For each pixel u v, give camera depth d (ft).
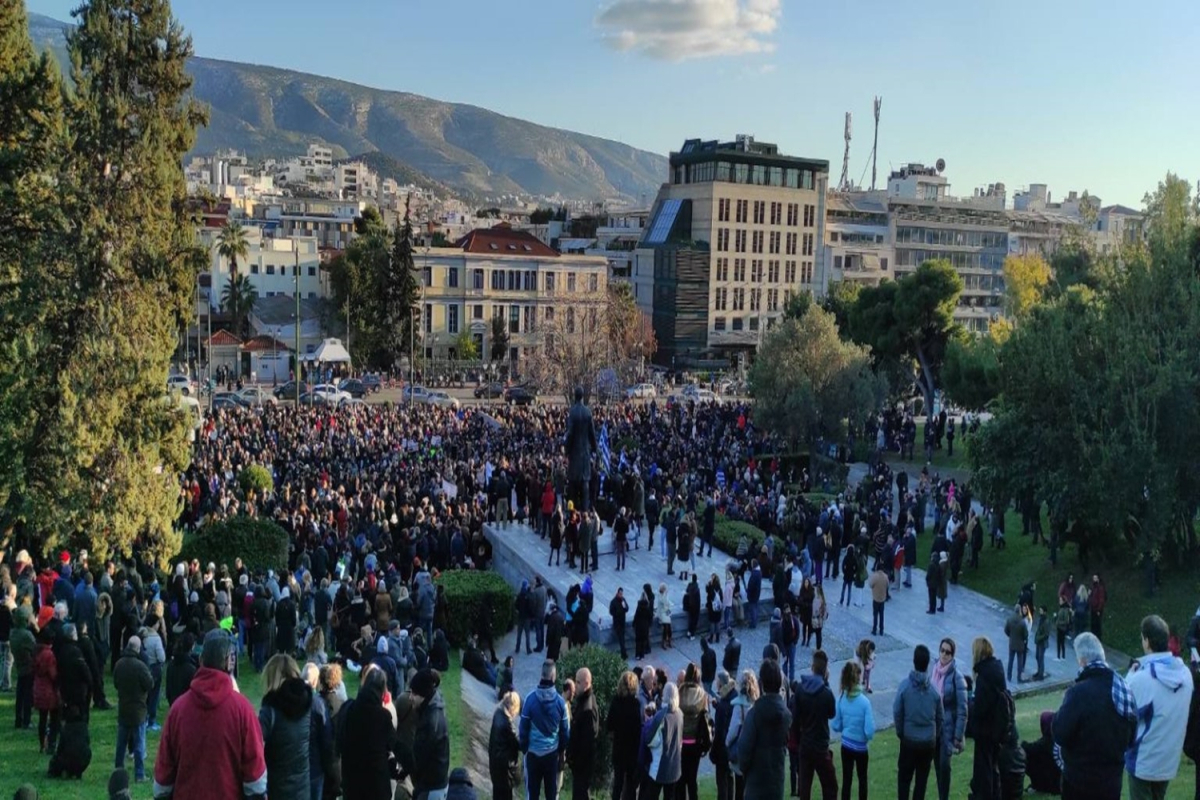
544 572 88.99
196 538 84.84
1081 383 86.94
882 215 374.63
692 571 90.94
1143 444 79.15
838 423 147.33
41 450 74.84
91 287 78.02
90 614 55.67
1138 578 86.89
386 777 28.02
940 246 385.50
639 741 37.55
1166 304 88.63
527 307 310.65
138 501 77.87
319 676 33.94
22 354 74.95
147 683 40.83
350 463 121.70
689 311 332.60
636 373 256.93
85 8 83.87
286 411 165.17
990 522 107.24
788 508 100.99
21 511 73.87
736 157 331.77
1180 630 77.66
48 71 81.61
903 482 122.52
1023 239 409.90
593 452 102.58
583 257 317.83
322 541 84.84
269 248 318.24
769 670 32.73
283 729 26.02
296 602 65.51
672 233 338.75
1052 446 89.25
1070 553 96.99
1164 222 96.12
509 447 139.33
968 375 159.53
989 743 32.19
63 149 78.89
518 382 266.36
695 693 37.70
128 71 84.74
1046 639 69.77
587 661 50.24
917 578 97.76
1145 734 25.80
